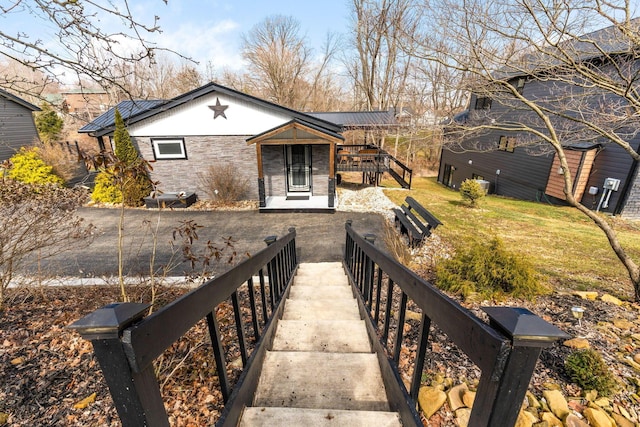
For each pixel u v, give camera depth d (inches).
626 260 137.5
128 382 27.6
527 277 135.1
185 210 359.3
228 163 393.7
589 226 299.7
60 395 83.2
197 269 206.5
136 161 110.3
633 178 327.0
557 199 417.7
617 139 136.2
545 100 167.6
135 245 250.8
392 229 280.1
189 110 367.2
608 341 101.7
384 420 56.3
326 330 98.3
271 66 1050.1
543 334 24.9
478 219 311.9
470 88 178.5
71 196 197.2
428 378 84.2
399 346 62.7
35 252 224.2
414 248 219.9
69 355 100.3
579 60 136.3
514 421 28.9
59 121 649.0
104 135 358.3
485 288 137.2
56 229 177.8
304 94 1186.0
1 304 131.2
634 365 89.0
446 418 71.1
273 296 105.5
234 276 58.8
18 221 137.3
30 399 81.7
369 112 552.7
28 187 186.2
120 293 149.4
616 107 142.3
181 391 83.7
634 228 298.2
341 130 387.2
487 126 186.2
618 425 68.8
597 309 125.1
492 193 555.5
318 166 404.5
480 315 119.5
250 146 389.7
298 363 77.6
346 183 557.6
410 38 168.7
